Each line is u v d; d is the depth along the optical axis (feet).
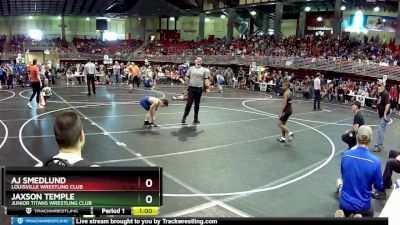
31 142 32.01
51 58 147.02
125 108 53.06
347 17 133.90
